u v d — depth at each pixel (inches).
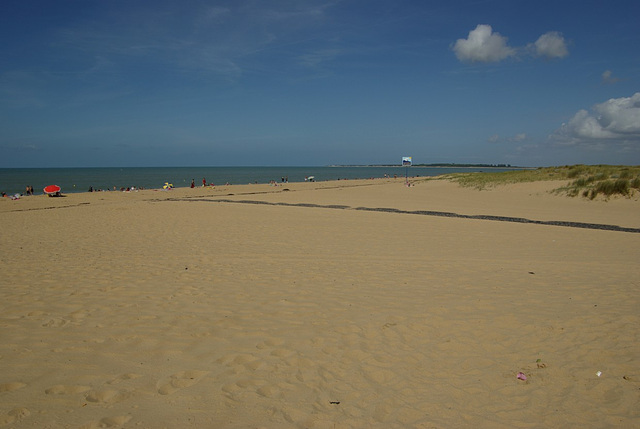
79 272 292.7
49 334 177.2
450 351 166.1
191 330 185.0
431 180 2246.6
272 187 1894.7
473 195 1147.9
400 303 225.8
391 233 500.7
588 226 594.2
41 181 2819.9
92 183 2600.9
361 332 184.5
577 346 169.5
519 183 1243.8
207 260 337.4
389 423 118.3
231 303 224.7
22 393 128.6
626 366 151.9
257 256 355.3
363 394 133.8
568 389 137.3
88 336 175.8
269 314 207.6
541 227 573.6
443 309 215.3
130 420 115.8
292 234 483.5
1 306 214.2
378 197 1141.7
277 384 138.7
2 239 444.8
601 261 348.2
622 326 190.1
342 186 1945.1
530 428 116.2
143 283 263.9
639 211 764.6
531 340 176.1
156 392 131.6
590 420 120.1
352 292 247.4
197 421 116.2
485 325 193.0
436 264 329.7
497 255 371.9
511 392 135.6
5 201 1146.0
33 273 288.7
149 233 487.2
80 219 632.4
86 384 135.6
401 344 172.2
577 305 222.1
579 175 1194.6
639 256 371.9
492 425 117.8
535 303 226.1
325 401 129.1
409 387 138.5
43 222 598.9
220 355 159.9
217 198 1165.1
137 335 177.8
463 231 526.0
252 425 115.3
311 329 187.8
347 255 363.6
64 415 117.3
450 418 121.2
